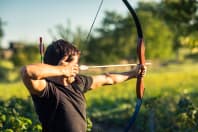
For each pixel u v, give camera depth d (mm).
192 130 11008
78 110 4211
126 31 63438
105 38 64000
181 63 80312
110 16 64062
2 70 67625
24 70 3711
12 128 8641
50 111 4133
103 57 63750
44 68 3742
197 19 17719
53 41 4289
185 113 11094
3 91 40156
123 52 64625
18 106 12070
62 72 3799
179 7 17625
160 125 13086
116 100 25469
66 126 4141
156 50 63000
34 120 10234
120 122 17531
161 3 18875
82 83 4387
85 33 47250
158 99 12953
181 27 18141
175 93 25969
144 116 14742
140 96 5355
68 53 4188
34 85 3859
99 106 22719
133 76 5129
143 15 60344
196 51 19219
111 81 4812
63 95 4148
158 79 52656
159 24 61281
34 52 70375
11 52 72438
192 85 39375
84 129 4270
